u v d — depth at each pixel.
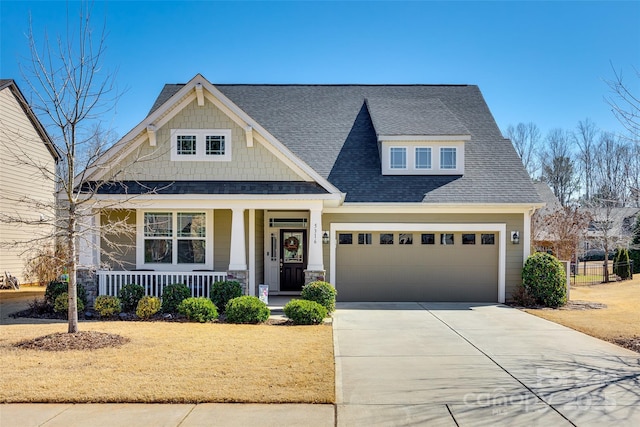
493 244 16.28
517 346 9.77
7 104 20.66
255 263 15.86
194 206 14.01
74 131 10.06
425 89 21.41
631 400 6.68
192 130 14.84
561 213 26.55
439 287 16.25
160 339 9.80
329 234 16.08
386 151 16.97
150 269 15.27
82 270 13.70
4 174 20.48
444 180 16.80
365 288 16.22
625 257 24.62
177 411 6.15
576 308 14.85
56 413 6.05
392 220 16.09
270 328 11.24
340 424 5.82
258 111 19.52
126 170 13.62
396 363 8.49
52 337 9.47
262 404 6.40
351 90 21.09
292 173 14.84
